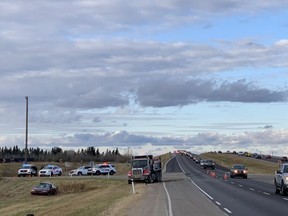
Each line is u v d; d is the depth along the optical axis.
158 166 53.19
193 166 115.25
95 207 25.66
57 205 34.28
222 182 49.53
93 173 78.44
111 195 36.12
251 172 83.94
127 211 21.17
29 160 143.25
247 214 19.33
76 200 36.75
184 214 19.52
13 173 86.56
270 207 22.41
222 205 23.69
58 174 77.75
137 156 52.00
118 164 122.19
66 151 155.62
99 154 159.38
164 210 21.33
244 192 33.88
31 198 49.53
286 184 30.06
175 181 52.94
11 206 40.09
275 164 113.12
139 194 33.91
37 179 62.75
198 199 27.84
